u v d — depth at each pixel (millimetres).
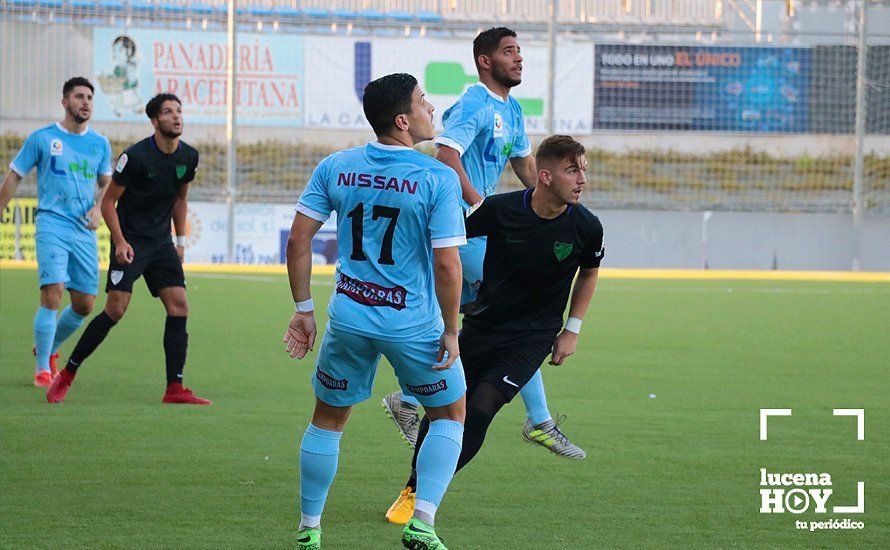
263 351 24453
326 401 10125
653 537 10703
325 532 10805
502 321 11742
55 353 20562
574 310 11984
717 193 56031
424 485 9859
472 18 56844
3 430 15414
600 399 18922
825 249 54156
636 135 55375
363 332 9688
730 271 52156
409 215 9570
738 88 55125
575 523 11203
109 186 17828
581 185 11188
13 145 51344
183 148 18344
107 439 14930
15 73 51219
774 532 10938
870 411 17969
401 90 9727
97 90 51344
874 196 55250
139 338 26000
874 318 32750
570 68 54125
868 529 11086
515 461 14094
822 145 55938
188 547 10133
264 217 50344
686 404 18469
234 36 50188
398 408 13398
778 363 23547
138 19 52438
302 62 52375
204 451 14297
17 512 11227
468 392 11984
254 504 11719
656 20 58094
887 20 57125
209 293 36812
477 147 14086
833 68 55531
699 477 13273
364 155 9758
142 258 17953
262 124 52250
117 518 11070
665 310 34375
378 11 56250
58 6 51812
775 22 58000
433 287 9984
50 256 19625
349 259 9805
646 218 53531
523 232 11414
